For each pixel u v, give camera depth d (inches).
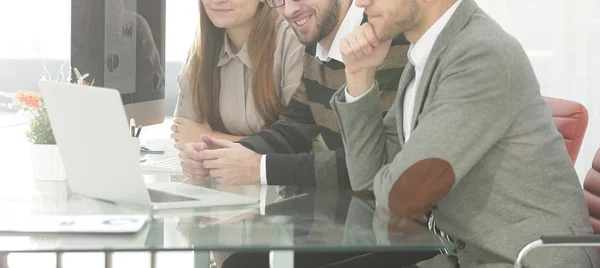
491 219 70.3
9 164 94.7
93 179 69.2
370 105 79.9
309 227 61.8
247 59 110.0
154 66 102.0
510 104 68.6
